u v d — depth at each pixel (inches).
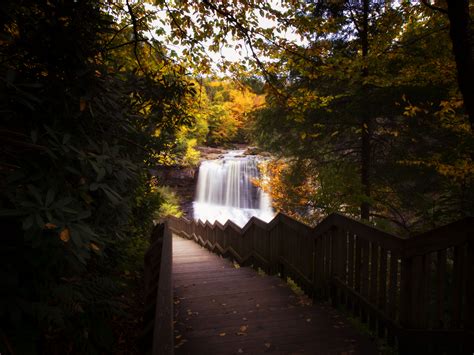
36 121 69.9
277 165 501.4
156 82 142.7
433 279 164.4
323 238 156.5
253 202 1000.9
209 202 995.9
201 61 191.2
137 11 173.2
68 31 72.8
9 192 54.0
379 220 349.4
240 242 300.2
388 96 312.0
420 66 257.3
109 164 71.7
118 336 116.2
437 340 94.0
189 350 112.6
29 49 70.8
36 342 72.1
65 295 66.5
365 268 127.3
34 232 52.4
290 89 340.5
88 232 58.8
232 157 1071.0
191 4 172.7
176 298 169.0
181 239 614.9
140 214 210.2
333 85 354.0
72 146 64.3
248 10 176.1
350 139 421.4
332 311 145.2
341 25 309.6
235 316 142.2
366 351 109.8
